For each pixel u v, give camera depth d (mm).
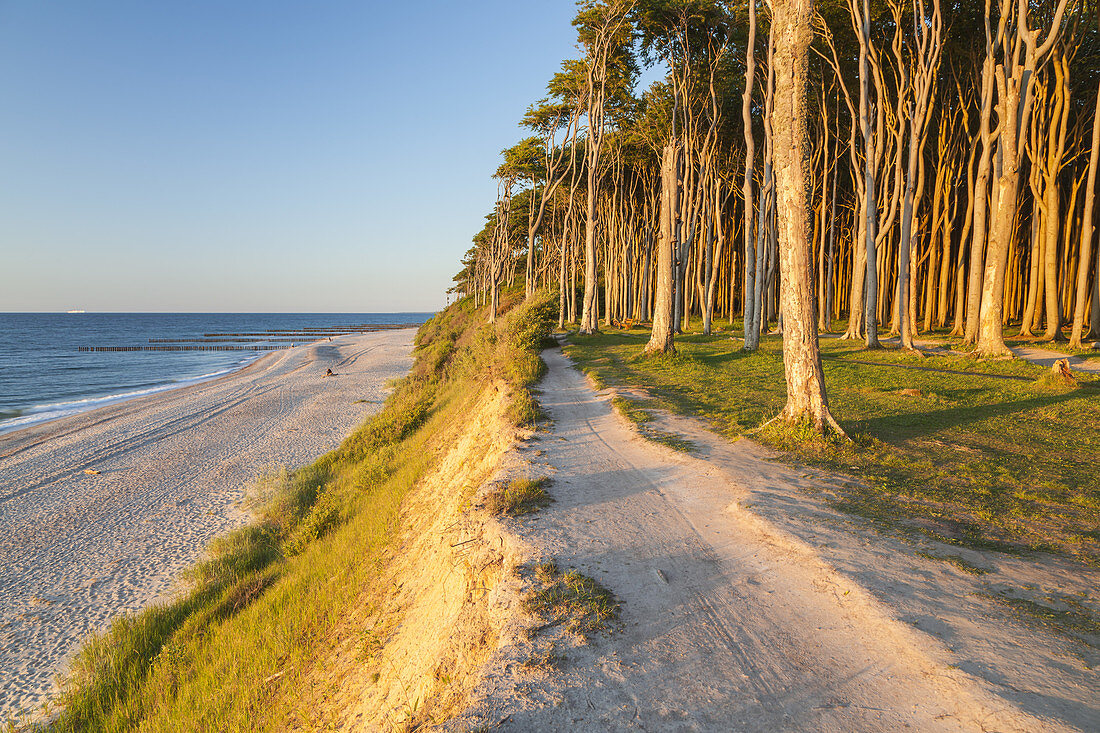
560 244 60750
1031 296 24891
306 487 15875
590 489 7488
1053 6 22250
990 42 19859
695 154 35344
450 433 15508
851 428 10008
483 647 4324
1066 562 4922
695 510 6621
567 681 3693
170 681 7355
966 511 6184
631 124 38219
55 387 45312
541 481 7785
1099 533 5508
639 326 40812
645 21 30219
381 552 9203
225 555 11844
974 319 20797
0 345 94875
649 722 3299
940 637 3840
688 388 15000
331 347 75375
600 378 16734
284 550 11648
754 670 3707
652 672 3730
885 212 26328
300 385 39031
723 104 34812
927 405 11992
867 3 22344
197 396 35438
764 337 28156
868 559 5035
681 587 4824
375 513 11438
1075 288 31094
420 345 64375
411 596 6883
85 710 7352
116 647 8594
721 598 4625
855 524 5863
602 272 66750
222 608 9359
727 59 31109
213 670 7121
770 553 5352
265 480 17266
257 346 96938
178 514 15141
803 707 3338
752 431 9914
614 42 32188
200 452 21484
